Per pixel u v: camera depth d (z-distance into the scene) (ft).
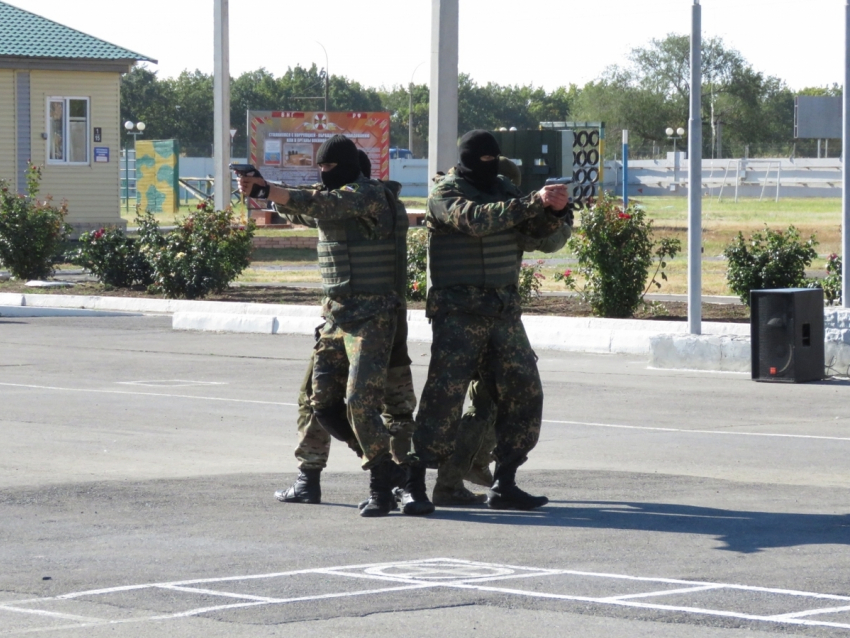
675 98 645.10
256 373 87.76
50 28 237.25
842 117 91.50
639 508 44.14
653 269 167.12
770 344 81.97
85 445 58.59
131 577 34.14
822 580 33.73
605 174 458.09
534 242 42.04
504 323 42.19
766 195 439.63
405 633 28.66
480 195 41.57
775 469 53.21
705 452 57.36
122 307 135.03
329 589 32.65
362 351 41.04
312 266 183.42
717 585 33.09
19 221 160.25
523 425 42.93
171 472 51.88
